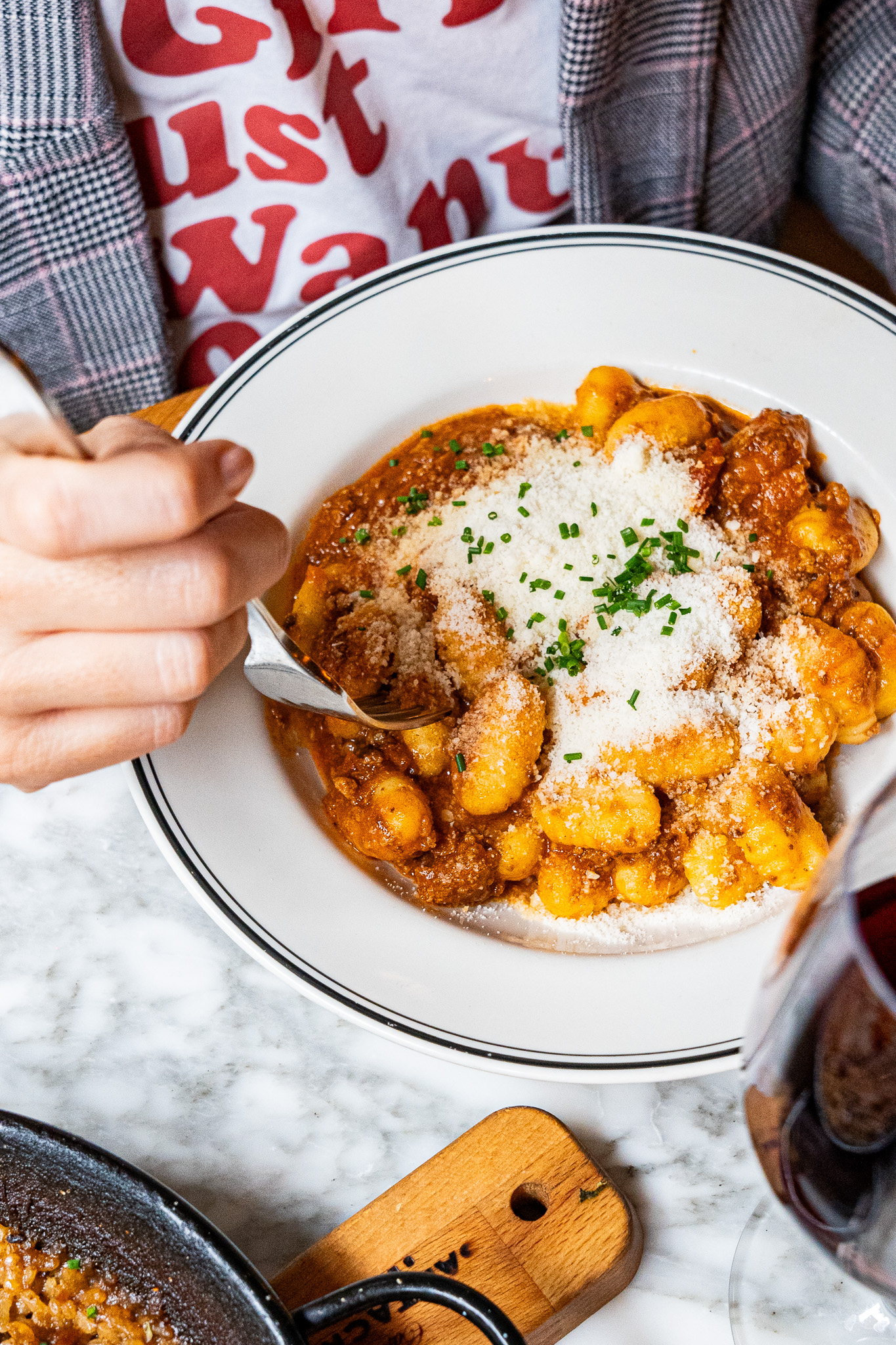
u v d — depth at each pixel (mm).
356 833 580
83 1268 538
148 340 697
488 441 641
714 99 684
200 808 575
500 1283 531
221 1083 575
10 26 633
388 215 699
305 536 633
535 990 558
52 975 589
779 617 610
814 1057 451
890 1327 531
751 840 574
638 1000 554
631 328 642
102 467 451
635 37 662
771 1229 546
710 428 628
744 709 593
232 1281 503
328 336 637
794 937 465
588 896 580
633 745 579
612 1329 540
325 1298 500
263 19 640
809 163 720
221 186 684
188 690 498
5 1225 542
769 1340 532
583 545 605
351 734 602
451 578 609
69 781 612
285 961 557
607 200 700
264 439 631
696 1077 553
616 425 627
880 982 432
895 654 600
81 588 479
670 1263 546
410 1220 542
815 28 692
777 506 619
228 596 486
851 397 627
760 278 638
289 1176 563
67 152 647
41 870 602
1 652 498
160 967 589
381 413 639
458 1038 547
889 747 599
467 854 581
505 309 643
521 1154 547
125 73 654
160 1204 514
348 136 675
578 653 595
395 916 572
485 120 691
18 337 688
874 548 617
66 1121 571
